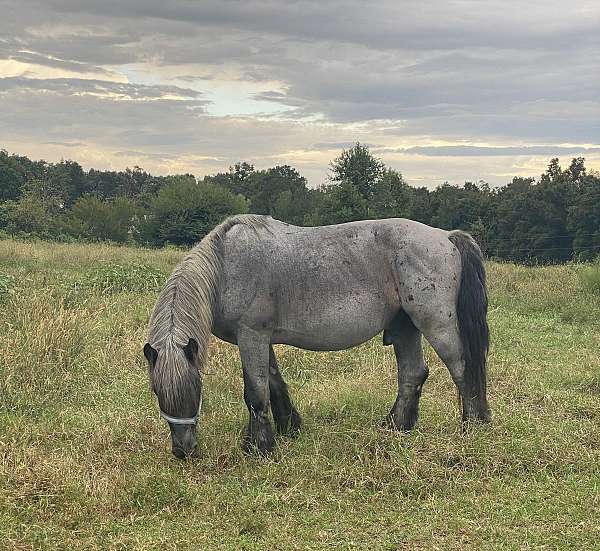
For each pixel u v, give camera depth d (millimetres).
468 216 53906
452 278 5152
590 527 3879
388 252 5156
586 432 5430
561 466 4770
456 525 3961
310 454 4949
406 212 40344
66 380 6500
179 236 38812
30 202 33656
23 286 10250
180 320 4699
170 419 4543
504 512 4125
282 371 7309
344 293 5086
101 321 8680
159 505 4230
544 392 6520
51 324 7184
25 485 4266
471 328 5195
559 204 45938
